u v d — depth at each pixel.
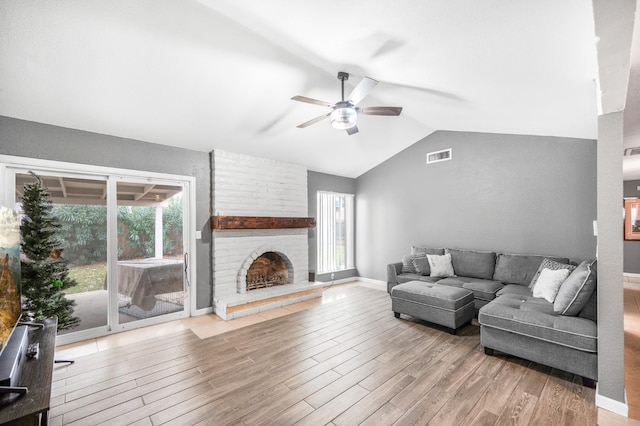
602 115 2.09
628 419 1.92
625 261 6.88
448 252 4.75
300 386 2.31
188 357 2.82
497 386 2.30
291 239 5.15
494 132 4.45
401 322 3.79
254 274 4.83
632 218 6.82
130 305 3.59
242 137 4.14
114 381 2.40
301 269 5.29
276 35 2.44
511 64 2.18
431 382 2.37
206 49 2.61
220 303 4.02
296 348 3.01
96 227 3.39
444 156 5.07
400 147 5.59
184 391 2.26
